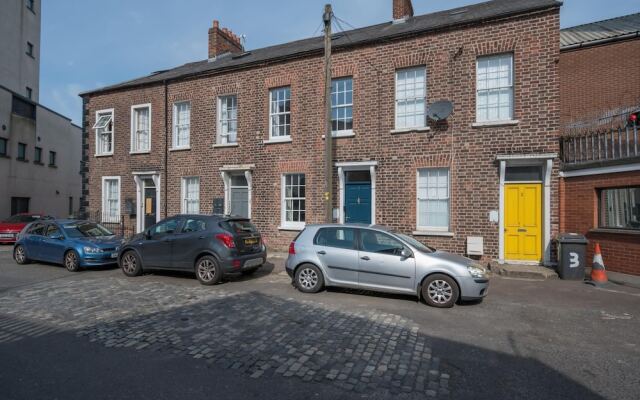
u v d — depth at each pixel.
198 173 14.62
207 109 14.51
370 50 11.84
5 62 27.31
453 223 10.73
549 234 9.92
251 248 9.04
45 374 4.03
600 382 3.97
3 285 8.40
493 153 10.41
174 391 3.68
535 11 10.05
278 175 13.17
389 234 7.39
